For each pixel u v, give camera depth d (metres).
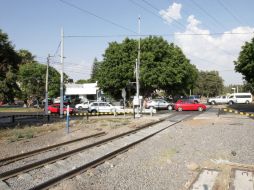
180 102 44.31
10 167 10.29
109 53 54.50
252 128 21.08
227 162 10.98
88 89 88.56
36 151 12.70
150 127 22.31
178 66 55.28
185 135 17.94
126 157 11.91
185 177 9.18
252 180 8.66
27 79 59.72
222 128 21.12
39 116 33.31
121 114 38.59
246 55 44.38
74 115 37.88
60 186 8.12
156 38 54.53
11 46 24.34
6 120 30.92
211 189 7.95
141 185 8.43
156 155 12.27
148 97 57.50
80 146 14.37
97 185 8.40
